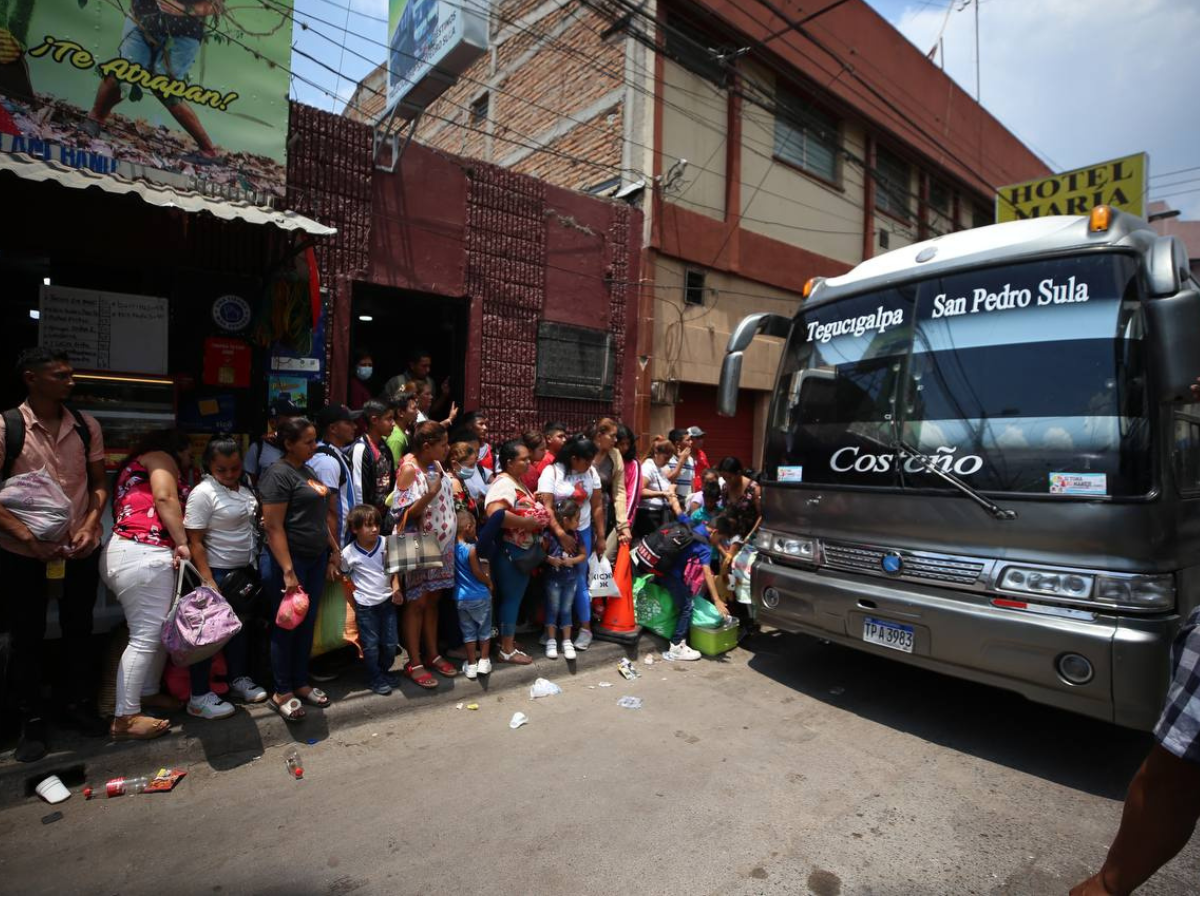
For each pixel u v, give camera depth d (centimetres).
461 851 274
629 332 903
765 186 1084
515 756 359
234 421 570
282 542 362
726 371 488
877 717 420
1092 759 368
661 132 920
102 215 518
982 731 401
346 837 283
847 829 296
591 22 982
